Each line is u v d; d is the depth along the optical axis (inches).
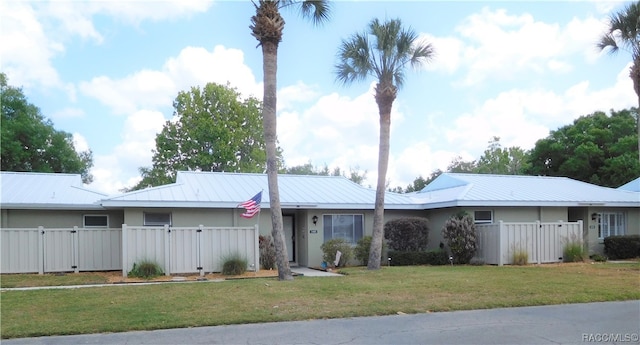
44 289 504.1
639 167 1364.4
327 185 939.3
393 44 677.3
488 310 393.1
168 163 1552.7
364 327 336.5
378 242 689.6
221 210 778.2
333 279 563.2
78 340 305.3
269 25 577.9
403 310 386.3
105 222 800.9
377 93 696.4
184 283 540.7
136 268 624.7
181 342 299.6
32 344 296.2
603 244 932.0
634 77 739.4
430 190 1085.8
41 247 698.2
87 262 718.5
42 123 1512.1
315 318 363.3
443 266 744.3
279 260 572.4
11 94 1455.5
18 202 733.9
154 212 743.7
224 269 643.5
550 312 384.8
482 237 810.8
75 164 1542.8
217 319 353.1
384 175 696.4
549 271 637.9
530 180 1058.1
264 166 1651.1
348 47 685.9
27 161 1439.5
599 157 1462.8
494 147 2087.8
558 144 1526.8
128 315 365.7
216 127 1514.5
